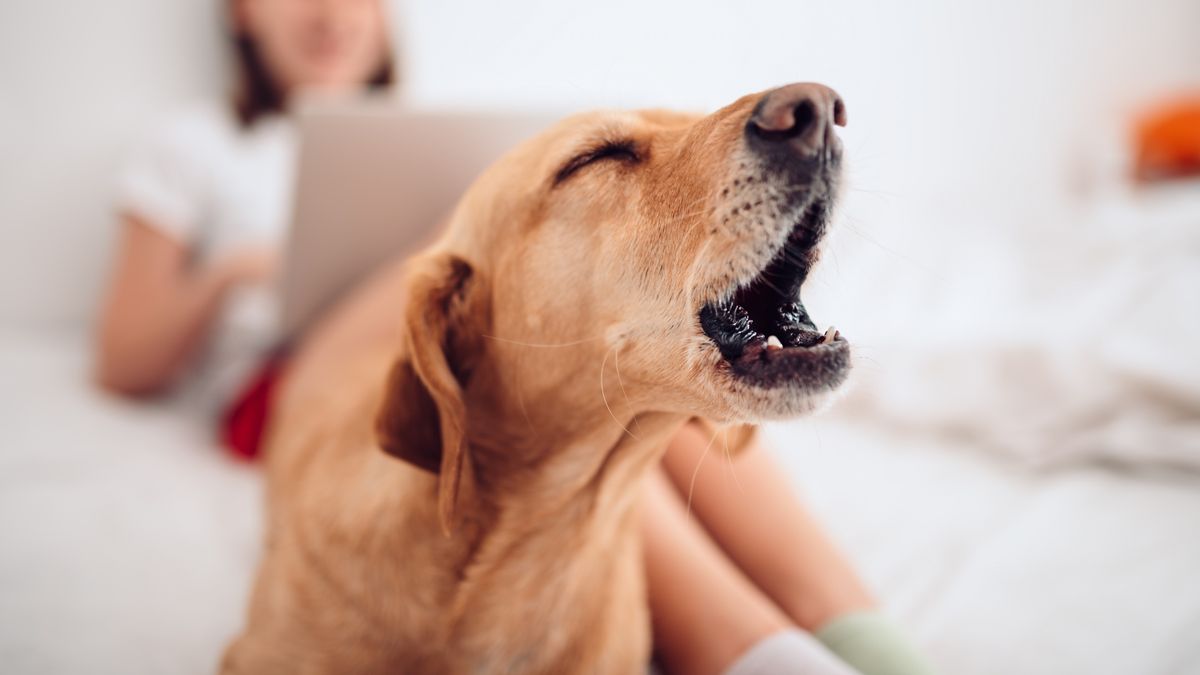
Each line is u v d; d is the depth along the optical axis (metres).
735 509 1.29
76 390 2.22
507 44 3.28
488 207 1.01
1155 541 1.40
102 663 1.18
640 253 0.89
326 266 1.70
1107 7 4.43
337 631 1.00
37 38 2.57
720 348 0.86
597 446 1.00
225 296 2.20
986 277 2.30
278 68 2.62
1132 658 1.13
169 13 2.71
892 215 2.63
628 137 0.95
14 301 2.66
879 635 1.13
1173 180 4.05
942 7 4.02
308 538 1.04
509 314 0.99
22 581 1.36
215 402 2.27
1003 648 1.17
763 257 0.82
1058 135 4.48
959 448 1.89
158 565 1.45
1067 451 1.73
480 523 1.00
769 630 1.09
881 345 2.03
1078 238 2.48
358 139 1.59
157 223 2.24
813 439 1.94
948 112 4.19
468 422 1.03
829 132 0.82
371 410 1.13
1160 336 1.75
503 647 1.01
